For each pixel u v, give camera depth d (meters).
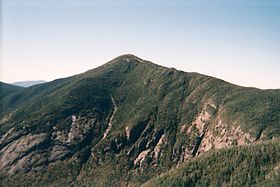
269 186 183.88
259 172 197.50
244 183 194.88
